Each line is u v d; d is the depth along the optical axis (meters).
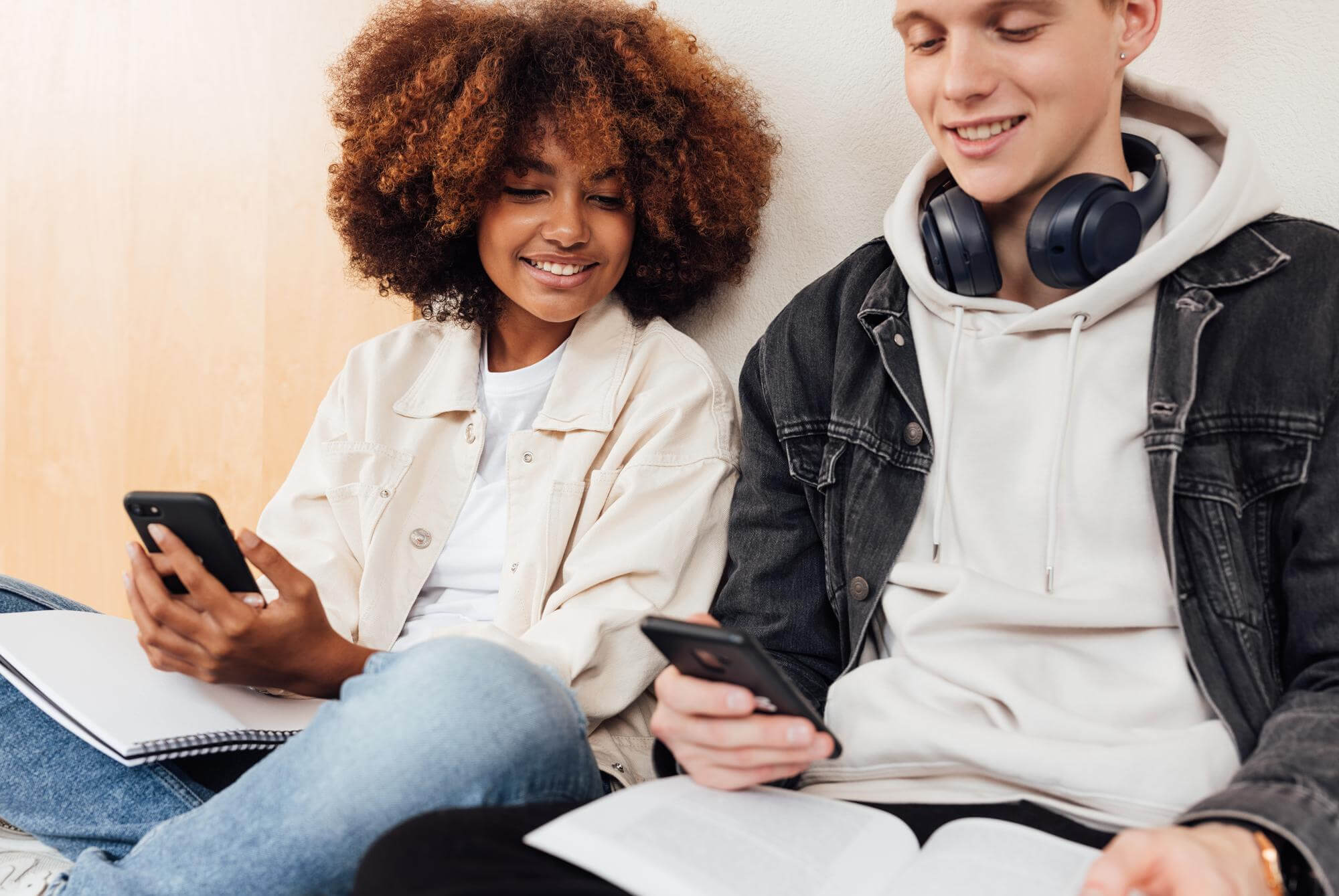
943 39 0.95
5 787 1.04
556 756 0.80
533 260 1.28
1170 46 1.21
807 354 1.14
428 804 0.76
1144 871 0.60
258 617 0.99
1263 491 0.88
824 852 0.72
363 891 0.65
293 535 1.35
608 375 1.32
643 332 1.38
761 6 1.45
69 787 1.01
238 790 0.81
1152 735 0.84
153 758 0.90
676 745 0.81
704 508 1.21
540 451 1.29
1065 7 0.90
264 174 1.88
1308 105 1.13
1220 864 0.60
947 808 0.88
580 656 1.07
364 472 1.33
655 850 0.67
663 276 1.38
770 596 1.11
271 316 1.88
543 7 1.35
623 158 1.25
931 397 1.03
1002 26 0.91
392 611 1.29
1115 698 0.88
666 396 1.28
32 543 2.19
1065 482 0.94
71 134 2.10
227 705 1.03
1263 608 0.88
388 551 1.30
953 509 0.99
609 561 1.16
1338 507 0.83
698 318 1.52
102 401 2.09
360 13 1.76
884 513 1.03
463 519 1.33
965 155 0.96
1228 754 0.82
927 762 0.90
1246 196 0.93
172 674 1.06
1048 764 0.83
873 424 1.06
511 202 1.28
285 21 1.84
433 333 1.44
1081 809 0.83
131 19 2.01
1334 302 0.89
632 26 1.33
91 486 2.11
